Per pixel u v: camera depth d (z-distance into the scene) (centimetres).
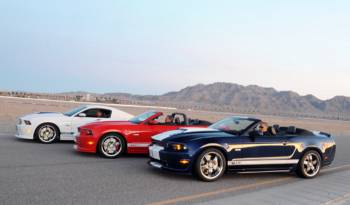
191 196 727
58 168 910
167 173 931
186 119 1231
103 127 1110
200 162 853
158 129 1159
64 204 628
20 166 905
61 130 1373
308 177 966
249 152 900
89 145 1095
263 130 941
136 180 837
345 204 713
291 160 945
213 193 761
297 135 976
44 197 660
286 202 700
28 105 4106
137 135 1134
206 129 961
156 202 671
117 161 1067
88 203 641
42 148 1224
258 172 920
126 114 1482
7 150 1134
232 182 883
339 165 1220
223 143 877
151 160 934
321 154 988
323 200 730
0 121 2073
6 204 612
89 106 1450
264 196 739
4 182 745
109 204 643
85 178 824
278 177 973
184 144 849
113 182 803
